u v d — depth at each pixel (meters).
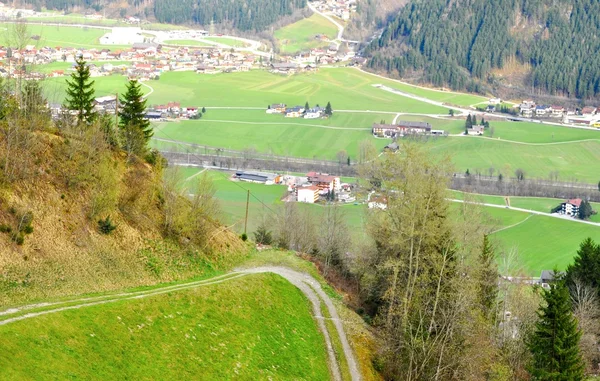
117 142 103.44
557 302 77.50
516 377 88.31
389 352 81.75
